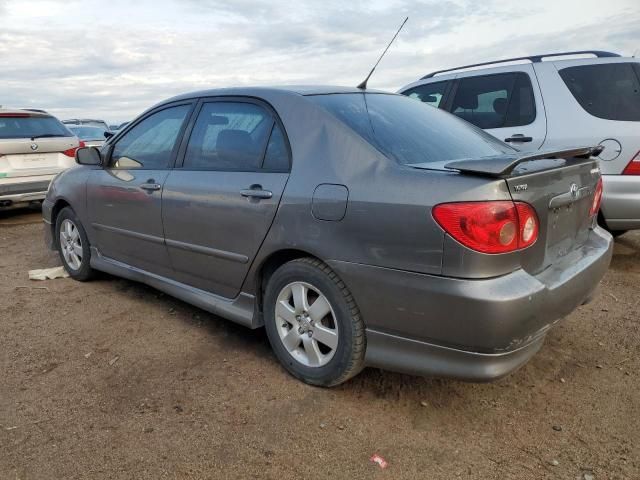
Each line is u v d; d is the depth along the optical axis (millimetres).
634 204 4438
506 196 2246
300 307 2848
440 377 2412
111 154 4250
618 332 3508
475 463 2279
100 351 3371
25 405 2760
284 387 2887
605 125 4539
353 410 2666
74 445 2430
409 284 2367
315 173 2732
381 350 2566
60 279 4871
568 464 2264
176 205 3475
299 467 2268
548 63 4984
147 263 3949
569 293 2527
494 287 2225
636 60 4633
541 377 2969
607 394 2789
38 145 7598
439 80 5789
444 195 2271
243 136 3197
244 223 3031
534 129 4879
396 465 2273
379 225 2436
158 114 3922
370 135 2730
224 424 2566
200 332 3627
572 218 2771
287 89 3150
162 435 2488
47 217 5031
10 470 2270
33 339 3564
